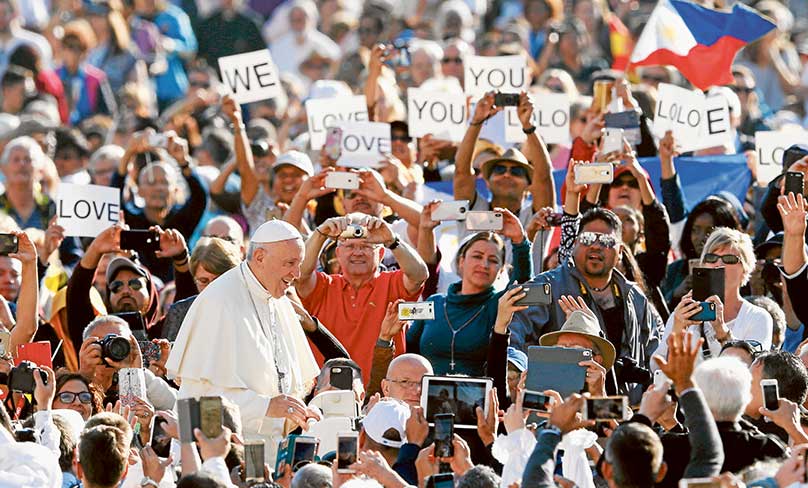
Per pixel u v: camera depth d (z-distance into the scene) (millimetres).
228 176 40562
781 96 53656
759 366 25844
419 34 54469
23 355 29578
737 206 37406
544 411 23859
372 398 27078
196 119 49844
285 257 28328
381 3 56094
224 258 32344
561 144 42000
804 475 21578
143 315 32594
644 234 34031
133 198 38906
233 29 57062
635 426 21500
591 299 30438
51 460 24250
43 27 57406
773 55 53781
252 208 39625
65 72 53875
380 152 37125
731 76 39906
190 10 58219
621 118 36250
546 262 33125
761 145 37812
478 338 30750
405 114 45250
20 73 52594
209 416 22734
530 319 30516
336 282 32406
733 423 23141
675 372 22281
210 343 28094
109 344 28656
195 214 38531
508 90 39000
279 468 24625
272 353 28438
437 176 39344
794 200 30875
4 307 32688
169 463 24578
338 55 57312
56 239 35781
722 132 37844
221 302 28266
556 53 51938
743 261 30547
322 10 59156
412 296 32000
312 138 39469
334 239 32438
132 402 26969
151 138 38469
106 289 33594
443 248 36000
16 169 41812
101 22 55031
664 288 34906
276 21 57875
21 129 46188
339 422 26734
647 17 54875
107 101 54125
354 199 35281
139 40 56688
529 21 53562
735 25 39750
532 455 21984
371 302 32219
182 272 33219
